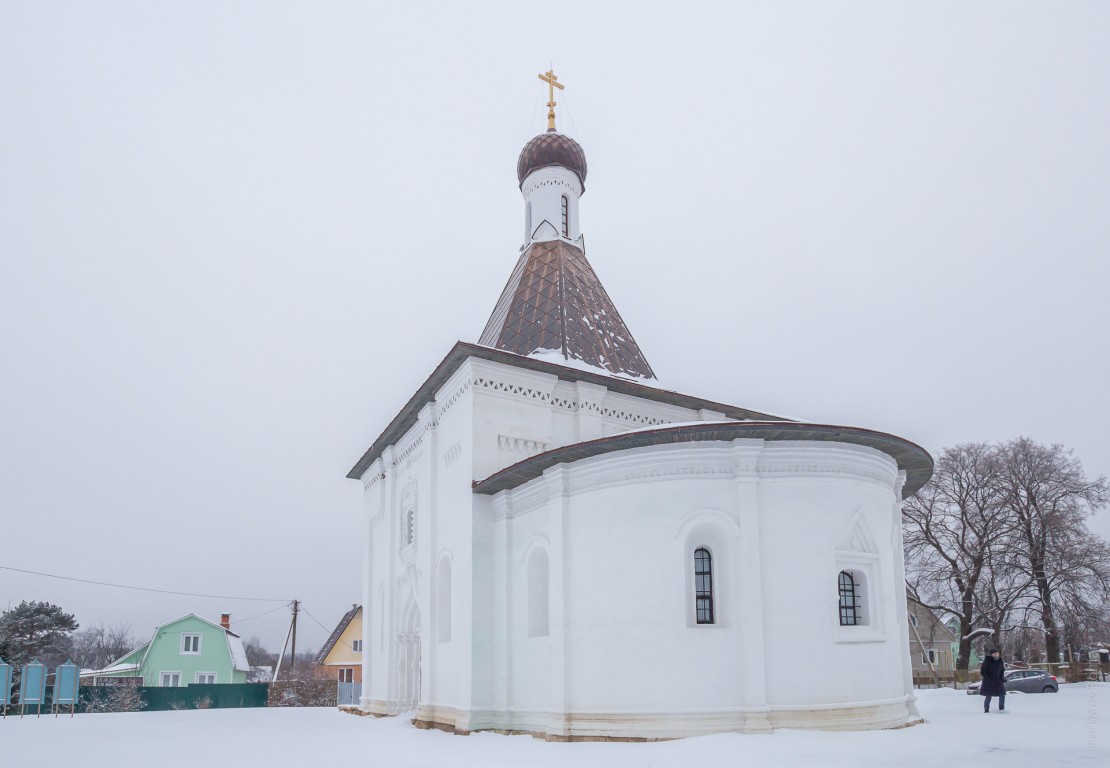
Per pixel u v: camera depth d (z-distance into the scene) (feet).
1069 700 85.76
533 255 91.86
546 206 96.68
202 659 162.40
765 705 53.31
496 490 69.51
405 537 85.40
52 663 218.18
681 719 54.19
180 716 94.32
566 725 57.62
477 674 66.33
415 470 83.66
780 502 57.31
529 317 84.48
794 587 55.93
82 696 115.55
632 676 56.13
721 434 57.31
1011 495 139.03
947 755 43.24
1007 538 140.46
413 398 80.12
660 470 58.34
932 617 173.88
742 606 55.06
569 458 61.62
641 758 45.65
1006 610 135.54
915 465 68.03
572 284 88.07
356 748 55.57
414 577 82.07
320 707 118.83
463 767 44.29
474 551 68.49
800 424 56.80
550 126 102.89
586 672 58.13
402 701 83.66
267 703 129.39
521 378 73.05
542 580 65.67
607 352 83.51
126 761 49.60
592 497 60.54
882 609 59.36
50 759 51.08
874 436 58.70
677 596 56.13
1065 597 135.03
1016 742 47.96
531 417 72.90
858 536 59.06
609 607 57.98
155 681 159.84
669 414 81.66
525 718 63.21
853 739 49.67
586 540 60.23
